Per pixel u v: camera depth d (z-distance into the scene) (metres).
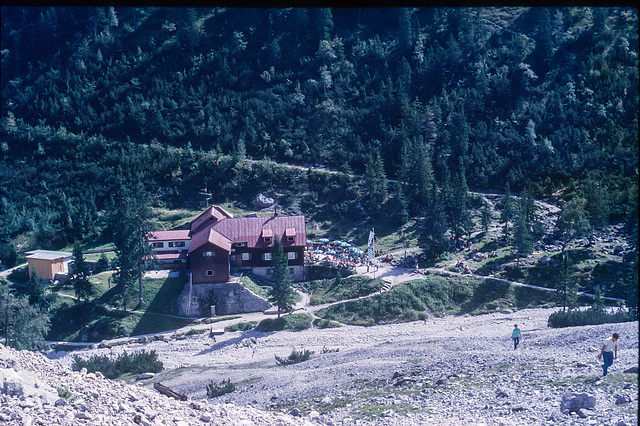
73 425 24.66
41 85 186.62
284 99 168.75
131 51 197.62
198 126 161.50
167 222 133.12
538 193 135.00
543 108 158.62
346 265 107.81
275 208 136.88
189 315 99.81
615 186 132.12
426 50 185.00
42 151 159.38
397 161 147.00
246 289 101.25
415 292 98.06
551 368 43.03
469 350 57.50
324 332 90.00
